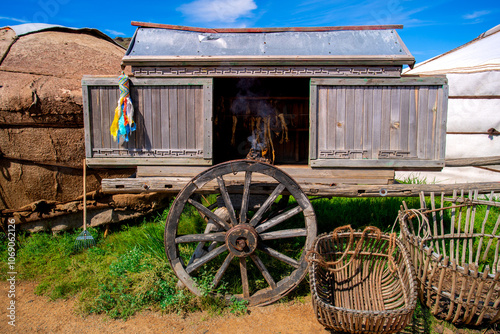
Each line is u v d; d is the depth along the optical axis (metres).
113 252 4.55
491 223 4.88
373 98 3.44
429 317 3.17
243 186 3.55
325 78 3.43
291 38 3.63
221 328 3.13
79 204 4.87
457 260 3.77
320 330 3.08
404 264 3.16
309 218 3.26
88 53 5.22
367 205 5.24
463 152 6.46
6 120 4.38
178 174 3.63
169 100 3.53
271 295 3.37
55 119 4.45
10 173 4.59
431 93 3.40
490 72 6.00
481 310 2.86
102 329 3.16
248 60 3.36
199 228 4.91
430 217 4.96
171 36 3.67
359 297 3.41
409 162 3.45
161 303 3.40
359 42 3.55
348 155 3.49
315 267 3.13
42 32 5.55
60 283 3.83
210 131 3.51
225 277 3.81
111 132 3.45
